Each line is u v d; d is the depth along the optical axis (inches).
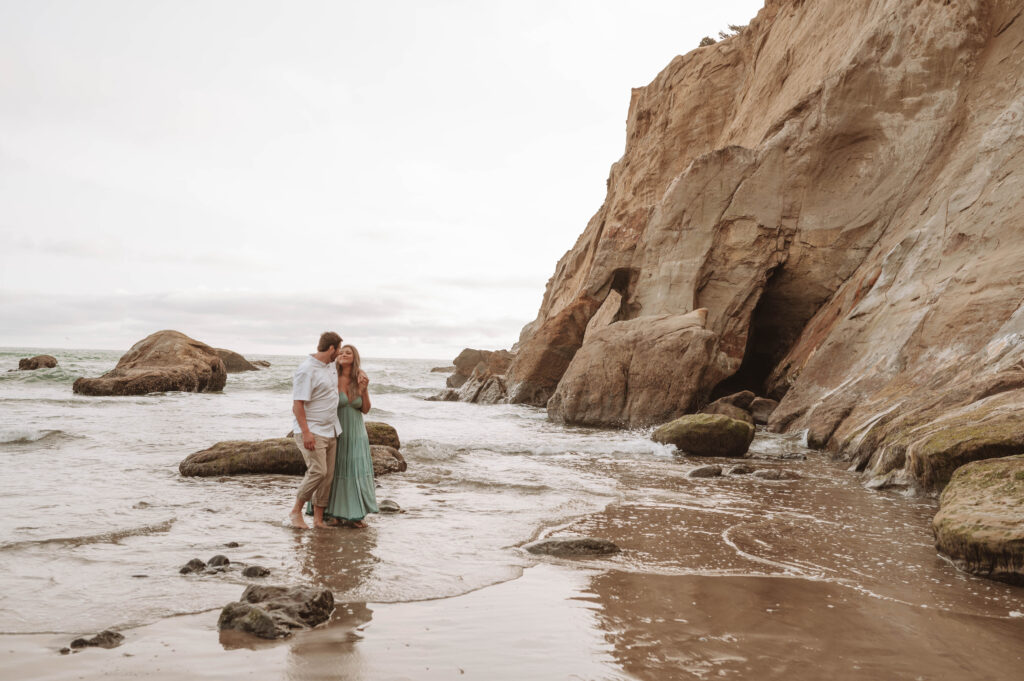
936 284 516.4
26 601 151.7
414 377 2322.8
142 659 121.1
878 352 519.5
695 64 1203.9
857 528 242.2
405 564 188.7
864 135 720.3
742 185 777.6
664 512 268.1
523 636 135.4
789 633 139.0
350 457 241.1
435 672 117.3
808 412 533.0
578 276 1430.9
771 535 230.4
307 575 176.4
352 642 131.2
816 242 741.9
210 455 336.2
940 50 679.7
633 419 661.9
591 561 195.2
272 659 122.0
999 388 352.8
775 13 1077.8
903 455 327.6
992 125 591.5
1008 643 136.0
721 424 447.2
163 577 171.3
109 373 1056.2
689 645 131.6
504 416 775.1
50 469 338.0
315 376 236.8
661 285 812.6
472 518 252.8
